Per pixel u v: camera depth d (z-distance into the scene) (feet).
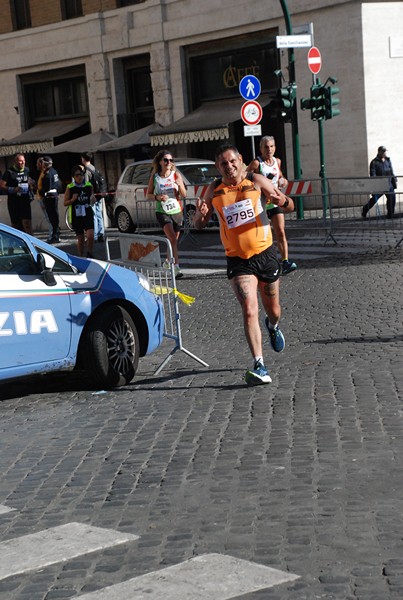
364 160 100.63
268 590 15.06
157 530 18.24
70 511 19.84
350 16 99.35
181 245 74.49
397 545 16.49
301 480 20.33
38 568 16.79
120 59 124.98
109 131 125.70
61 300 29.58
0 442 25.76
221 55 113.19
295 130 86.48
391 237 64.90
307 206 67.92
